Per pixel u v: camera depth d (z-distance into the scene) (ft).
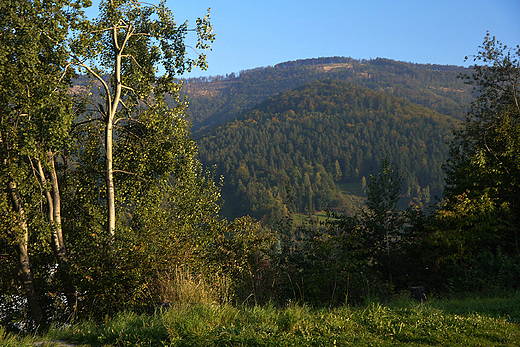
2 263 46.19
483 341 16.85
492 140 53.98
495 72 62.08
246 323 18.72
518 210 48.47
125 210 50.96
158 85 50.03
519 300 26.43
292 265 34.50
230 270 33.01
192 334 17.13
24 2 38.06
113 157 49.88
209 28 46.91
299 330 17.98
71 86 44.42
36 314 41.22
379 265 45.78
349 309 23.09
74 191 50.03
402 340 17.10
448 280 39.70
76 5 41.09
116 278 29.22
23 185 39.73
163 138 48.06
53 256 46.06
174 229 33.27
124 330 18.48
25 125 38.32
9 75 38.24
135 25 49.42
